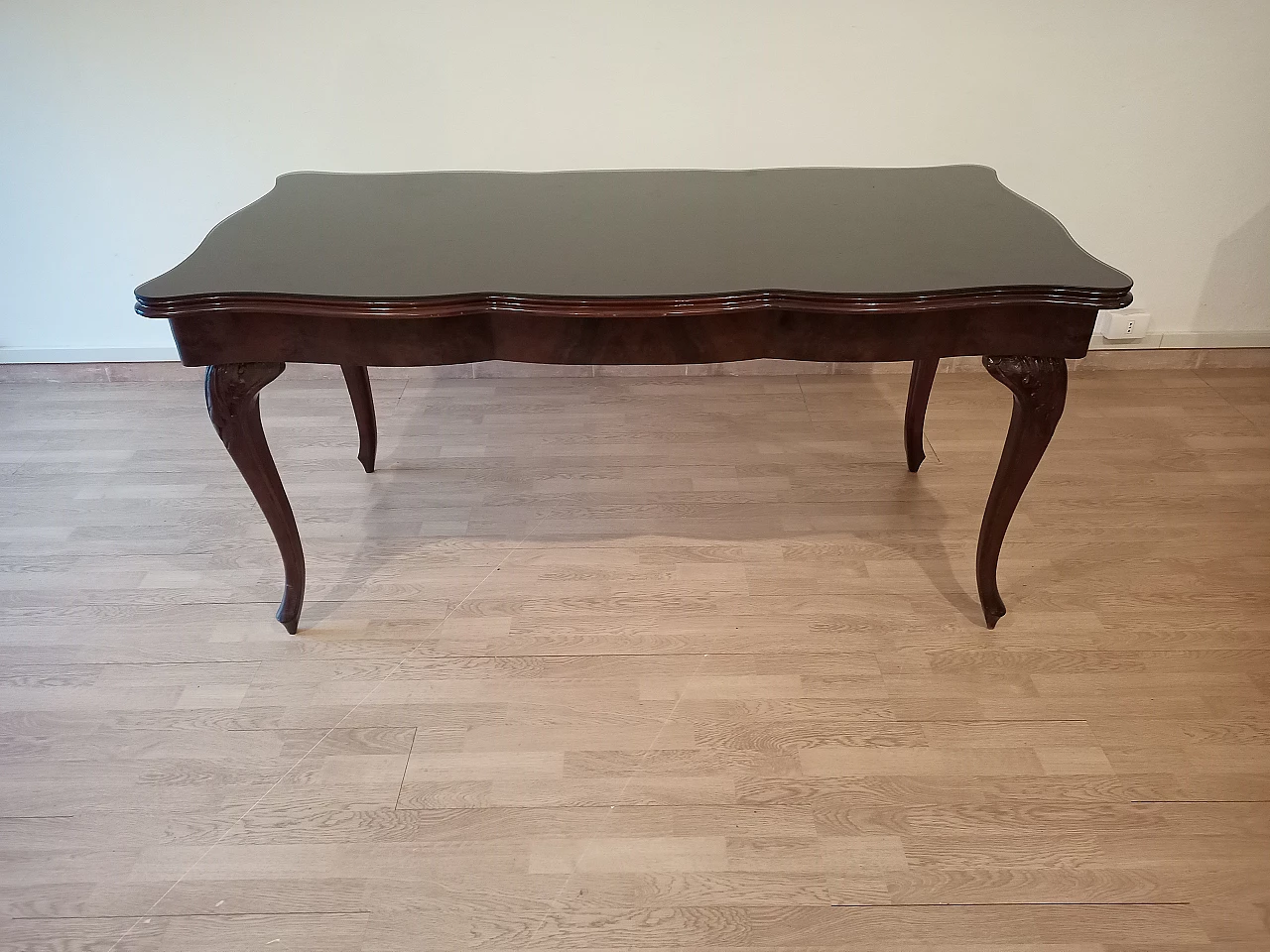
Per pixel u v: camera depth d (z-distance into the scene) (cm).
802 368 281
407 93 239
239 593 197
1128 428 251
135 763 158
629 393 274
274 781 155
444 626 188
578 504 224
